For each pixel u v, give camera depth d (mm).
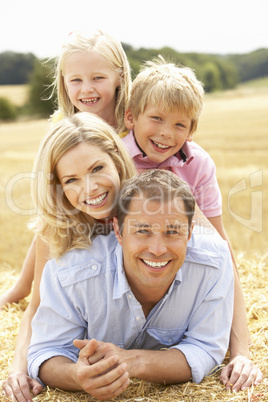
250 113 30312
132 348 2518
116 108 3395
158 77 2988
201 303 2428
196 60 51031
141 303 2424
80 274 2354
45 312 2412
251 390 2158
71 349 2406
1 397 2258
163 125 2979
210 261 2393
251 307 3004
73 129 2484
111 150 2574
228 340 2455
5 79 59469
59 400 2193
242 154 17844
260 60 54250
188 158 3193
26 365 2463
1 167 15289
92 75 3250
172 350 2285
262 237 7867
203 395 2168
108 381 2059
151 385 2307
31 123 38438
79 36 3289
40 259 2807
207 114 31266
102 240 2488
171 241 2162
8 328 3082
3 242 7941
